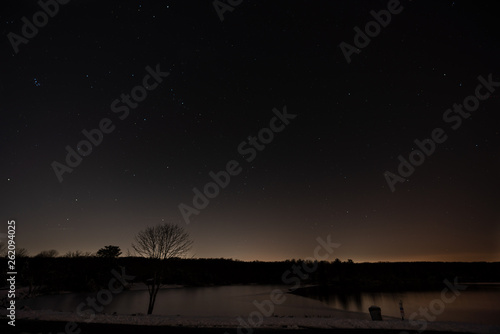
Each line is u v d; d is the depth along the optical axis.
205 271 105.69
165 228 19.56
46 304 35.47
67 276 54.72
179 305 41.28
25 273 47.88
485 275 101.44
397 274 103.19
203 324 11.15
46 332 9.78
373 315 12.63
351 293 69.31
